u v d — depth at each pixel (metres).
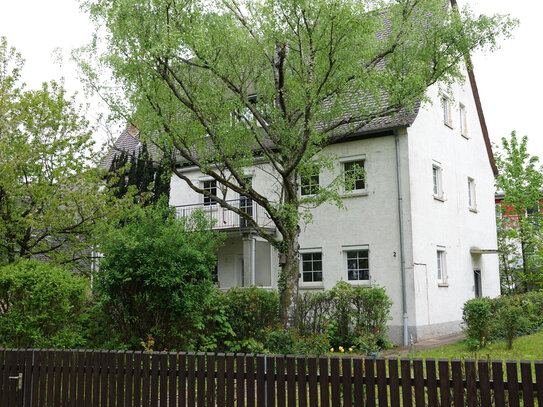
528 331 15.05
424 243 17.38
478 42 12.38
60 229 13.48
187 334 11.03
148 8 11.15
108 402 6.35
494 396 4.93
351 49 12.02
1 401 6.86
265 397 5.72
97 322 11.19
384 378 5.31
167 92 12.27
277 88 12.68
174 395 6.04
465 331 13.38
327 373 5.52
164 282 10.26
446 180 19.69
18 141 13.26
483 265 22.25
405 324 16.27
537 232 7.98
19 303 9.09
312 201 12.80
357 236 17.61
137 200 14.95
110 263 10.65
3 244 12.91
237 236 19.39
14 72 14.20
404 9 12.90
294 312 12.34
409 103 12.23
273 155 13.38
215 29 11.73
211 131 12.05
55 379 6.66
